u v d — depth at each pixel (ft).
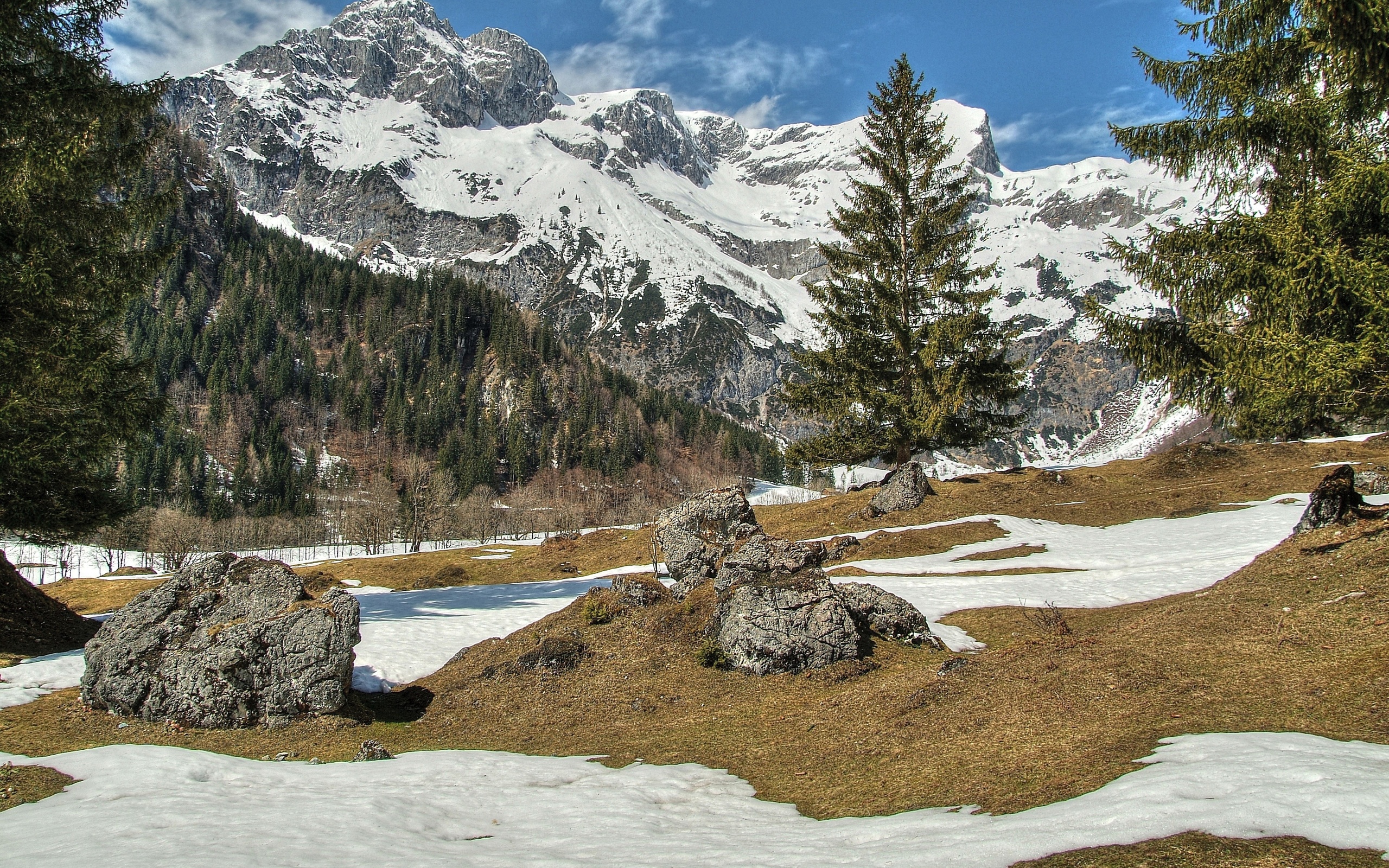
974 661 51.11
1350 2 41.06
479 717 60.95
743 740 48.70
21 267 67.67
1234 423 55.26
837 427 156.66
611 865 26.66
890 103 155.22
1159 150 55.93
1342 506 59.36
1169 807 24.75
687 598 75.51
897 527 137.90
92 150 72.79
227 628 58.23
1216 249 51.34
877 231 152.66
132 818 33.30
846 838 28.35
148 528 316.19
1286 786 25.13
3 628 72.38
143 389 79.00
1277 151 51.37
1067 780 30.32
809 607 64.13
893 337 152.87
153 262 78.18
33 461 68.03
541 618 89.15
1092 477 161.89
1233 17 51.13
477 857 28.35
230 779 42.16
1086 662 44.98
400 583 171.83
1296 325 47.34
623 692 61.72
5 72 66.74
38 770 42.42
